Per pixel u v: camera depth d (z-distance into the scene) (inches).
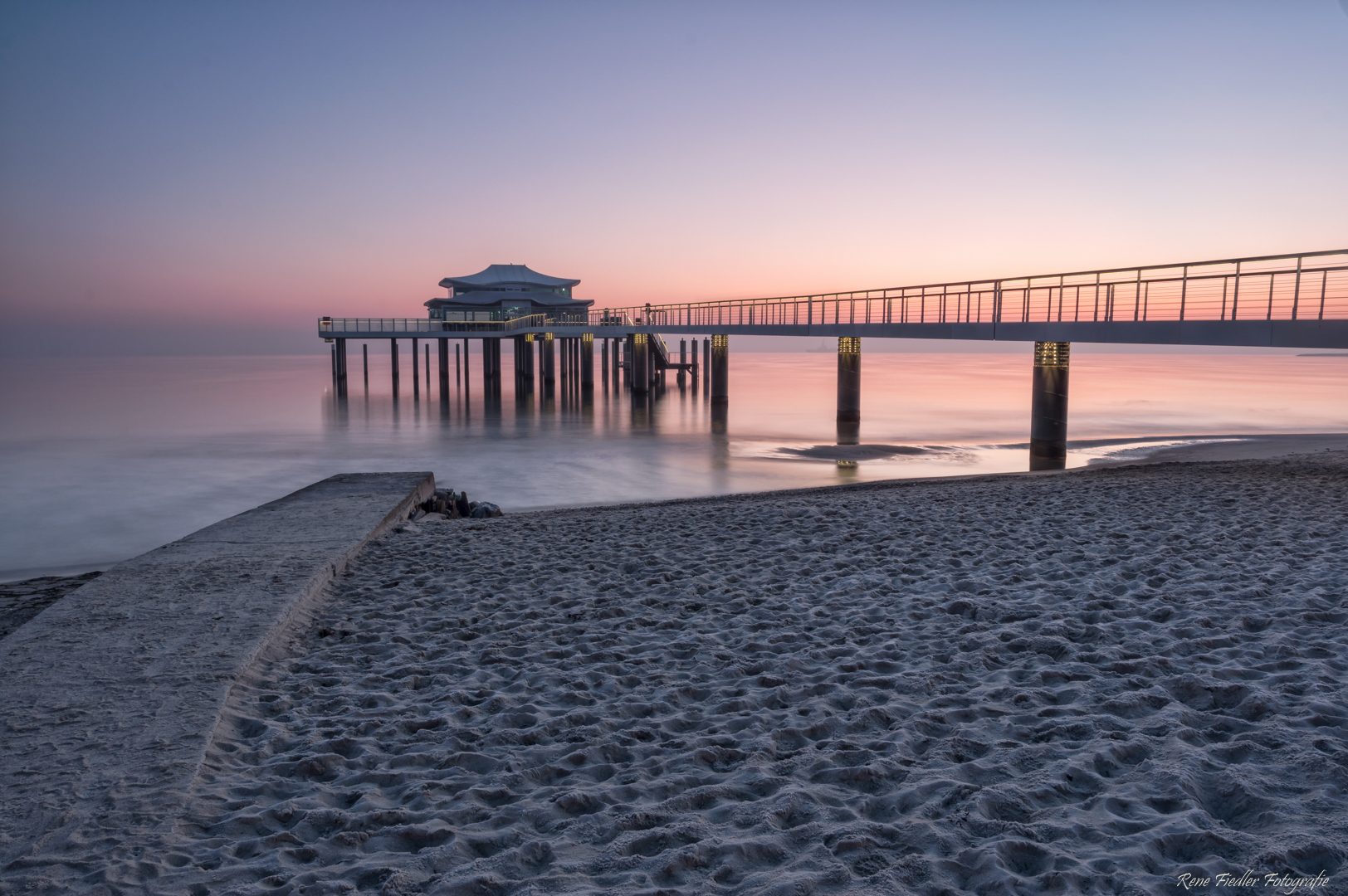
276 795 115.6
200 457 869.8
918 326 877.2
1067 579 222.2
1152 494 374.3
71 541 514.3
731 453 852.6
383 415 1375.5
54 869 93.7
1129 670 150.3
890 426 1088.2
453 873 92.4
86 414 1382.9
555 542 301.1
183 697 145.2
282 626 191.5
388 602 222.8
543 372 1894.7
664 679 159.6
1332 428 1019.3
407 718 142.5
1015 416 1225.4
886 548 268.8
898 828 97.6
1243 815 97.1
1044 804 102.6
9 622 253.0
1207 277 540.7
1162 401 1521.9
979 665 158.9
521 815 107.2
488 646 182.7
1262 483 408.2
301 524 308.3
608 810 107.3
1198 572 219.6
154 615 193.6
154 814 106.3
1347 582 203.5
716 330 1357.0
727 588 227.0
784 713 140.0
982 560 249.6
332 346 1870.1
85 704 141.8
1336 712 123.6
